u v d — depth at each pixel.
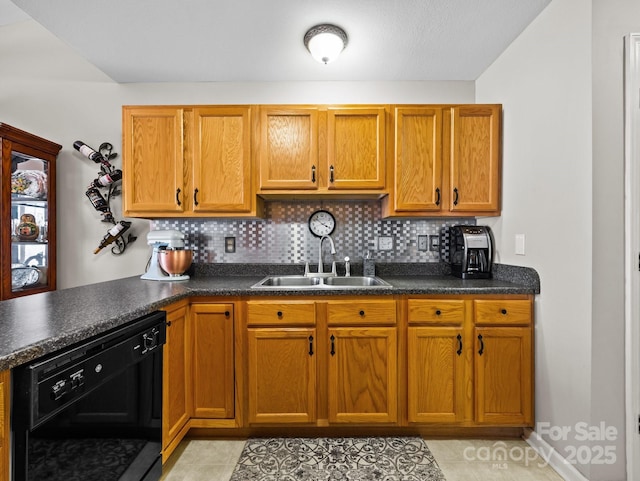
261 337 1.79
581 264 1.46
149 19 1.71
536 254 1.76
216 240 2.40
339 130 2.05
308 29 1.80
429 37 1.89
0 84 2.40
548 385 1.67
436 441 1.80
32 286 2.22
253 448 1.74
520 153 1.88
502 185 2.06
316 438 1.83
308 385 1.79
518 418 1.77
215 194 2.07
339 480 1.50
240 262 2.39
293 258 2.40
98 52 2.01
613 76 1.41
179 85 2.40
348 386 1.79
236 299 1.81
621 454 1.41
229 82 2.39
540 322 1.74
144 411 1.35
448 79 2.39
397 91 2.41
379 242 2.40
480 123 2.06
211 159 2.06
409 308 1.79
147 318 1.36
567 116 1.53
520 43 1.88
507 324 1.78
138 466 1.30
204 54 2.04
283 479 1.51
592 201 1.41
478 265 2.15
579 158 1.47
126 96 2.39
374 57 2.09
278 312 1.79
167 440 1.54
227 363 1.80
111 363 1.13
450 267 2.36
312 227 2.40
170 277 2.16
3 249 1.98
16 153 2.10
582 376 1.45
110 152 2.39
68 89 2.40
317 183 2.07
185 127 2.07
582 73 1.45
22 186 2.20
